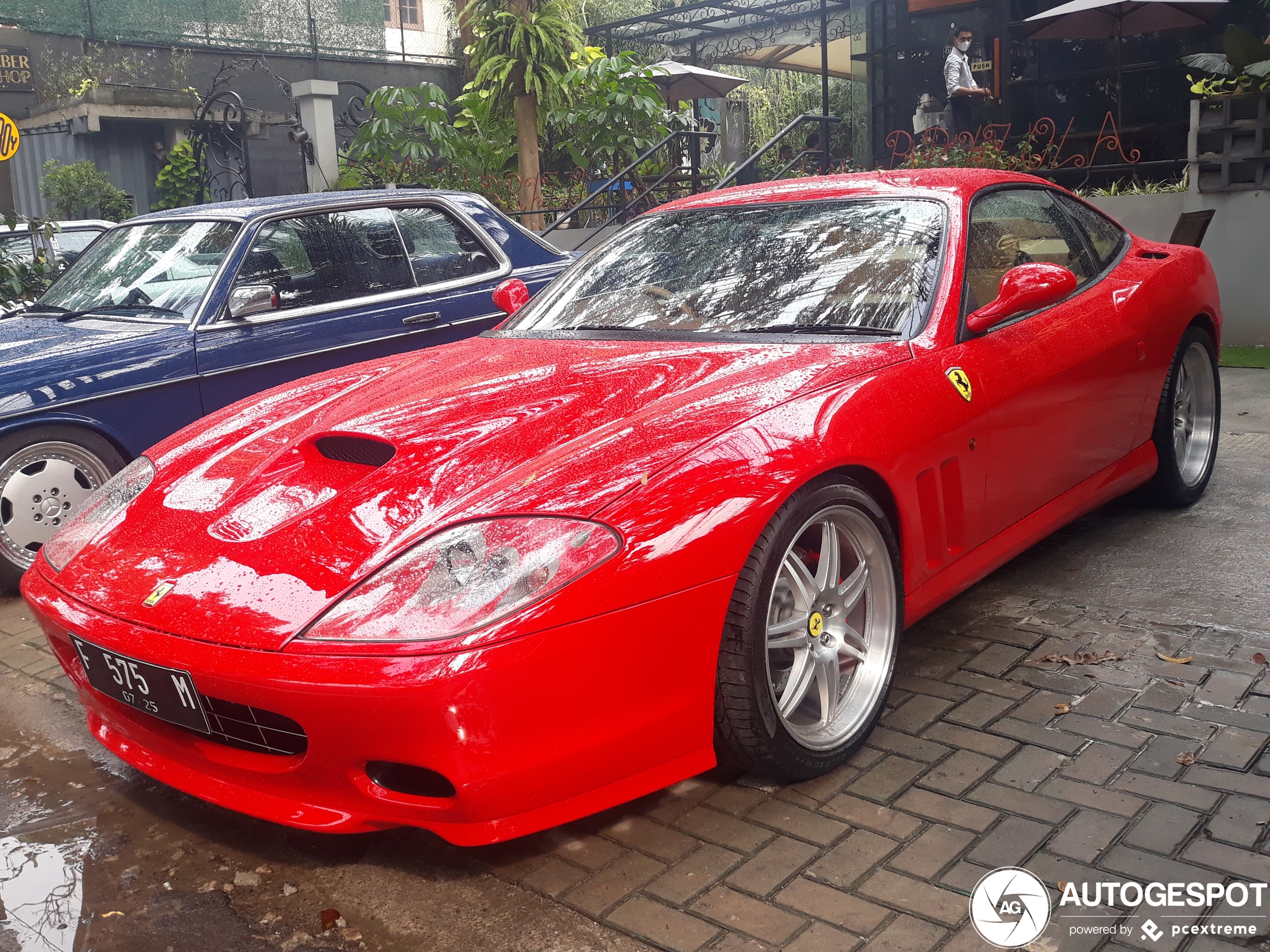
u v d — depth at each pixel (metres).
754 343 2.84
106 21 12.71
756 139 19.59
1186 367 4.13
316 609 2.02
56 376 4.24
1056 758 2.46
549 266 5.80
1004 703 2.74
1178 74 10.91
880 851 2.15
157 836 2.43
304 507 2.33
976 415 2.83
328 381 3.17
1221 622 3.13
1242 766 2.37
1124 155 11.01
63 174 11.32
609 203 12.35
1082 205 3.94
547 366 2.82
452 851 2.27
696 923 1.97
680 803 2.39
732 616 2.21
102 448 4.38
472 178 12.12
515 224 5.85
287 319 4.85
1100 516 4.21
